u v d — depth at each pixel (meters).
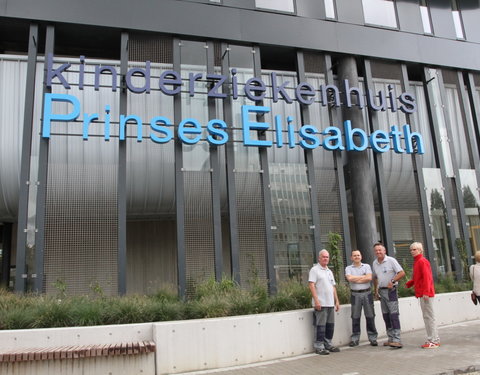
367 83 11.88
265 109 10.30
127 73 9.47
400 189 11.99
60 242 9.23
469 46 13.41
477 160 12.82
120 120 9.38
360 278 7.89
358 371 6.09
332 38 11.58
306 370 6.36
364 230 11.14
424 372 5.82
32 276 8.45
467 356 6.57
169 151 10.20
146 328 6.80
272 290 9.73
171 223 12.41
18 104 9.56
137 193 10.26
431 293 7.43
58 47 10.49
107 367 6.23
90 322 6.90
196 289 8.78
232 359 6.91
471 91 13.32
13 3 9.23
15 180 9.50
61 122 9.48
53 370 6.05
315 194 10.59
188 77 10.32
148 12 10.02
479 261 8.24
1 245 12.11
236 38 10.62
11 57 9.72
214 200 9.77
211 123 9.82
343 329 8.10
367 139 11.21
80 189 9.57
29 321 6.77
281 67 12.24
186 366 6.62
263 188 10.23
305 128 10.63
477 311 10.40
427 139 12.49
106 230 9.62
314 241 10.32
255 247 10.05
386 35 12.29
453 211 12.26
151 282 10.80
